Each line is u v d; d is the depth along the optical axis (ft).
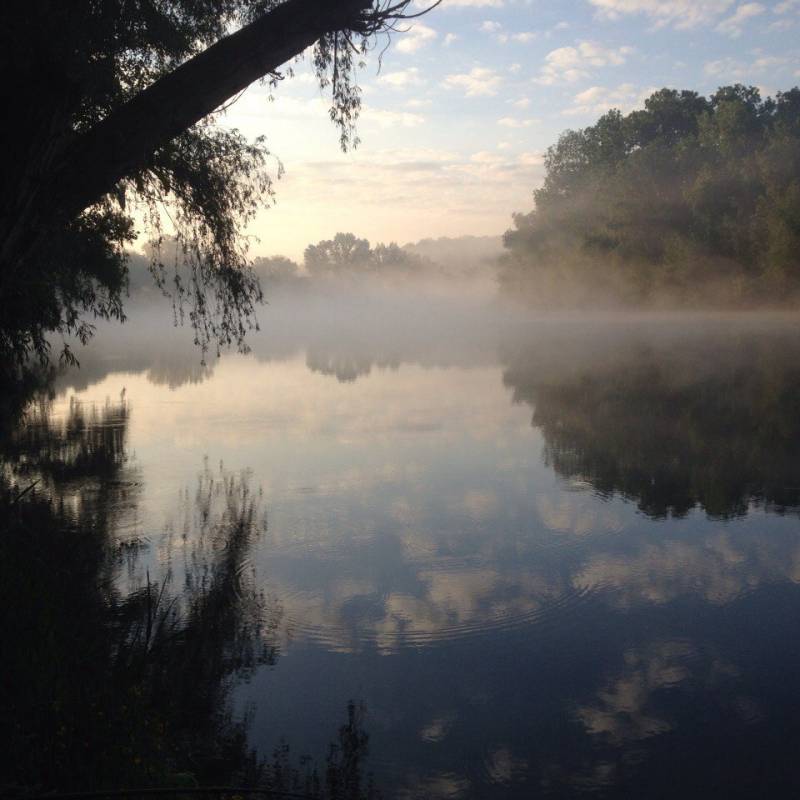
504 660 21.36
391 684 20.10
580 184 304.71
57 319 30.94
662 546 30.78
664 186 249.75
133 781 13.82
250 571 28.22
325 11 21.75
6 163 19.35
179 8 28.53
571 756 16.94
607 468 44.91
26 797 11.34
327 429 60.23
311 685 19.93
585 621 23.80
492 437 55.57
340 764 16.58
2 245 19.65
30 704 15.56
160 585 26.73
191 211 34.01
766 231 213.87
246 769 16.42
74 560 28.78
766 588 26.25
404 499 38.58
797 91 283.38
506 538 32.09
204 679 20.13
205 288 35.37
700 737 17.66
